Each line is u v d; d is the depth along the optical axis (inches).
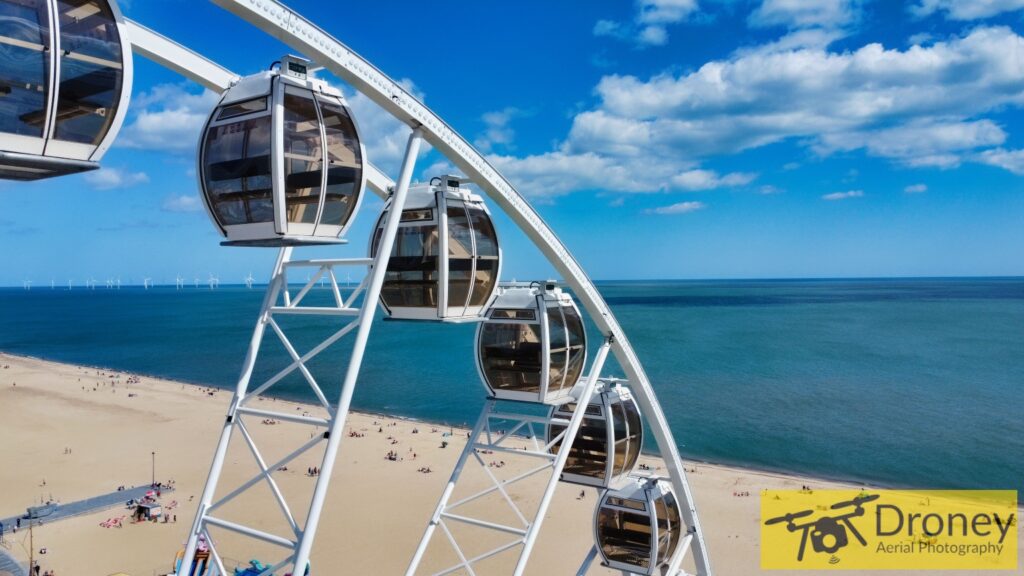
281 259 564.1
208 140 435.8
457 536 1588.3
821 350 5064.0
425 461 2237.9
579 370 730.2
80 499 1818.4
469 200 592.7
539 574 1391.5
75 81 308.7
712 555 1528.1
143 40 454.3
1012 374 4067.4
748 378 3991.1
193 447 2383.1
